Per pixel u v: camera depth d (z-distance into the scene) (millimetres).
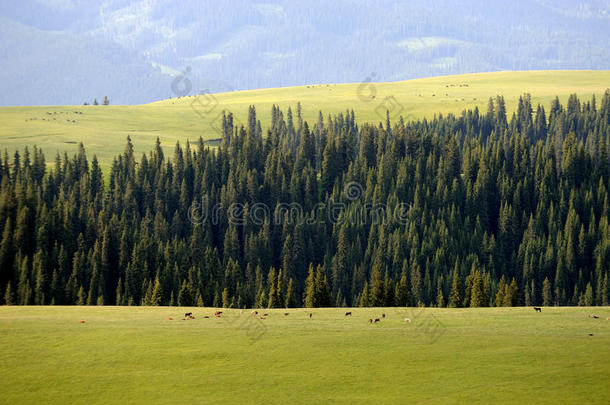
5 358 127688
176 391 112938
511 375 117312
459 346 134750
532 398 107250
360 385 114750
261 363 125688
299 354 130625
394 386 114250
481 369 120812
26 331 145625
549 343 135250
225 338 141125
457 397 108812
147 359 127562
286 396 110562
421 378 117438
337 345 136125
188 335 143250
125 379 118000
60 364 125000
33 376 119375
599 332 144375
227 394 111438
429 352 131125
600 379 113812
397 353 130875
